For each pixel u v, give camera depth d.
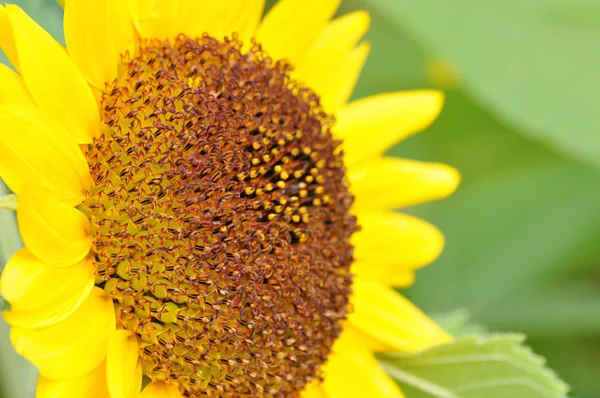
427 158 0.96
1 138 0.70
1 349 0.74
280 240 0.75
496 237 0.94
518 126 0.88
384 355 0.81
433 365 0.80
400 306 0.80
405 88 0.94
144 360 0.73
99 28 0.73
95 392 0.72
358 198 0.81
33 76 0.72
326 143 0.78
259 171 0.75
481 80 0.86
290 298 0.75
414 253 0.81
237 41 0.77
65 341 0.71
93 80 0.74
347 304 0.78
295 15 0.80
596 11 0.86
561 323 0.93
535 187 0.95
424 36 0.86
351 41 0.81
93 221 0.73
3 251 0.73
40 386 0.71
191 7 0.76
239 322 0.74
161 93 0.74
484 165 0.96
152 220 0.73
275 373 0.75
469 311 0.92
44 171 0.71
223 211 0.74
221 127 0.74
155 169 0.73
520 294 0.93
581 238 0.94
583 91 0.86
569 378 0.93
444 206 0.95
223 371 0.74
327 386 0.79
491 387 0.80
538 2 0.86
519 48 0.86
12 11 0.71
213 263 0.74
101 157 0.73
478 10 0.86
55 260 0.71
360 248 0.81
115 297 0.73
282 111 0.77
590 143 0.86
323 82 0.81
